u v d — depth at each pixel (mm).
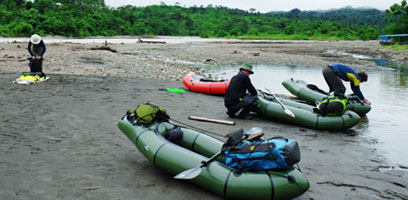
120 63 16531
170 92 9922
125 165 4406
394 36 40312
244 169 3502
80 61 16328
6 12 57344
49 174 3965
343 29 86938
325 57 26406
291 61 22547
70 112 6918
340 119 6566
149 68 15344
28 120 6180
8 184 3641
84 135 5520
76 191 3588
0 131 5441
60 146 4941
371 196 3879
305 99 9438
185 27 106938
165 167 3930
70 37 56500
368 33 77000
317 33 82875
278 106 7191
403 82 13992
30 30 49938
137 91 9688
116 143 5246
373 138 6289
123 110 7336
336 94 7043
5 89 8906
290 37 75312
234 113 7371
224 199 3576
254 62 21562
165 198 3559
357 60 24203
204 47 35500
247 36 77375
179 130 4480
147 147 4109
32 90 8961
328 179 4305
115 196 3537
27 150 4691
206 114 7613
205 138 4414
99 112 7055
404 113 8414
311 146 5648
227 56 25141
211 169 3623
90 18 69438
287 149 3346
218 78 13852
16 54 18906
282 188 3336
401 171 4699
